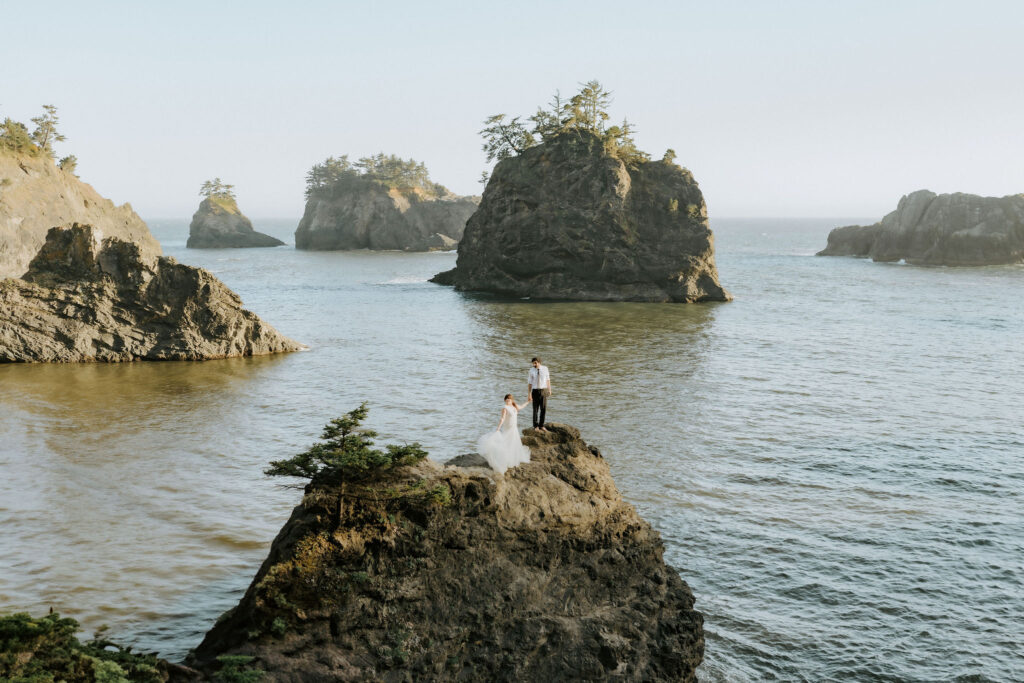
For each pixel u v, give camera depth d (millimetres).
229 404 49750
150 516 31047
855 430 45469
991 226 175625
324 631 17109
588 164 119688
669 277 114750
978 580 27484
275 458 38938
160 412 47312
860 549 29734
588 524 21031
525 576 19797
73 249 65062
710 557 28953
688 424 46188
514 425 20875
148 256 65812
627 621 20953
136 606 23812
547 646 19594
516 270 120688
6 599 23875
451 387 55375
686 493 35094
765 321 91875
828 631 24203
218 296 67125
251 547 28500
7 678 13688
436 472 19406
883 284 135750
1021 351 72125
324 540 17516
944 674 22078
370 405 49875
